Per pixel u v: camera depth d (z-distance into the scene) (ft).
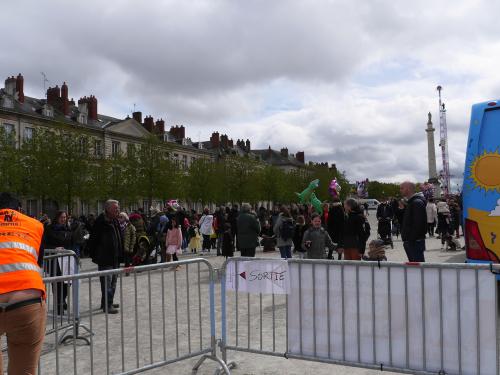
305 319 14.78
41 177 102.42
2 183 96.78
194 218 70.64
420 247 24.32
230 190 182.50
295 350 14.90
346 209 27.17
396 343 13.41
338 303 14.25
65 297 21.89
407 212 24.57
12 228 10.93
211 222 63.16
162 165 136.36
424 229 24.20
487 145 22.77
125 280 36.06
